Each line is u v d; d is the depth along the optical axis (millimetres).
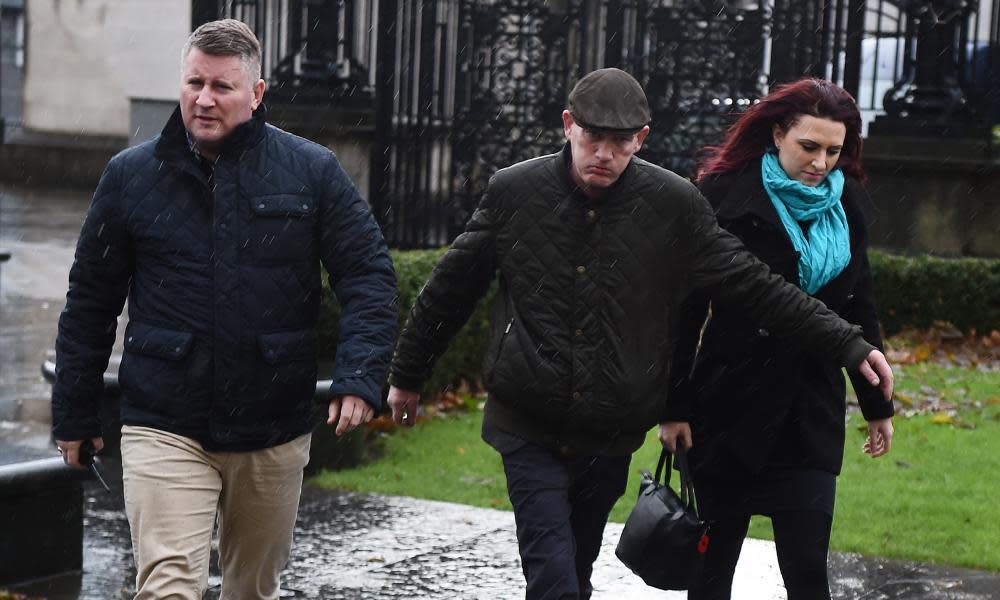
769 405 4895
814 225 4910
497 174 4820
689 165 15219
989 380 11672
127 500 4566
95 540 7391
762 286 4703
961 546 7332
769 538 7605
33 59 33469
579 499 4891
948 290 13648
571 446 4719
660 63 15352
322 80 15781
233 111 4570
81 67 33125
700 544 4797
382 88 15109
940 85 15562
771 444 4910
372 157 15227
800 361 4895
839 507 8023
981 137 15453
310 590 6578
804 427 4898
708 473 5082
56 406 4719
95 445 4816
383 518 7898
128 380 4625
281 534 4898
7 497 6500
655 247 4715
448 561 7090
